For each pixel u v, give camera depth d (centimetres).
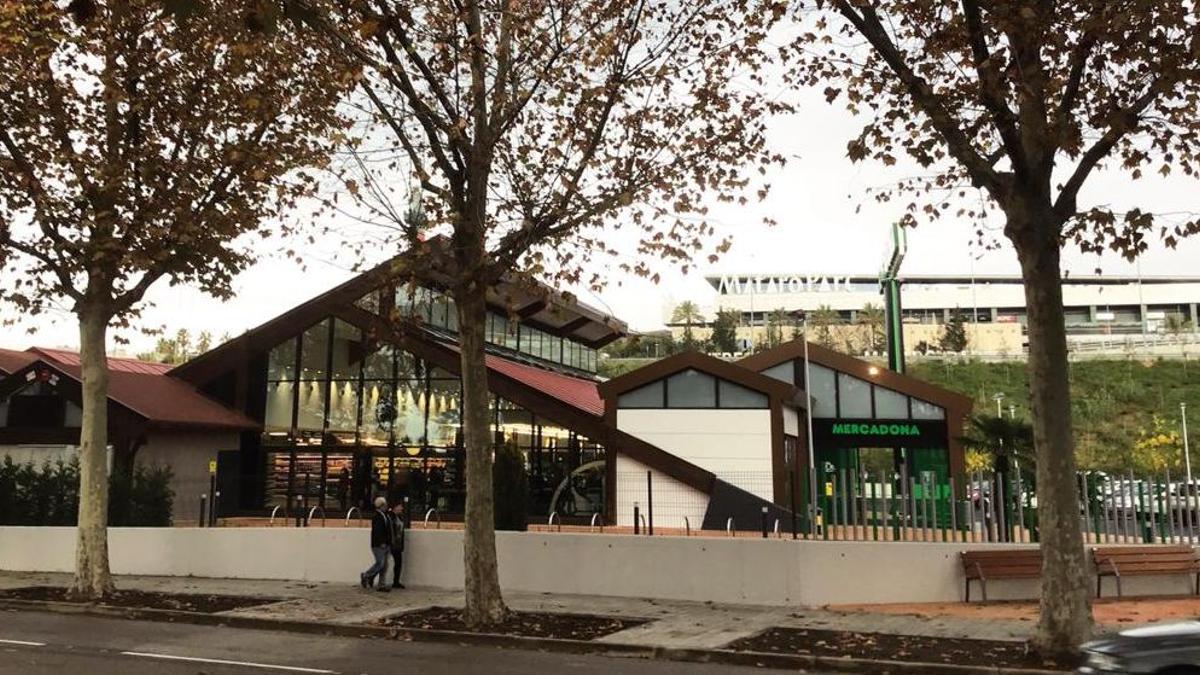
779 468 2688
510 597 1520
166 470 2370
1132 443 7962
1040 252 1006
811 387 3212
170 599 1519
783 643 1100
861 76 1166
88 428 1579
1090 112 1070
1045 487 995
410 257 1286
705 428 2759
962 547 1480
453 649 1137
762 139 1291
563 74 1250
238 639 1202
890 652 1029
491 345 3266
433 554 1666
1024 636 1102
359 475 2906
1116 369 10606
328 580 1747
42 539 1966
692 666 1022
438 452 2848
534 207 1301
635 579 1529
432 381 2906
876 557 1455
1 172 1462
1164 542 1571
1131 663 619
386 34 1121
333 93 1453
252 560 1809
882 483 1622
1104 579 1455
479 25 1266
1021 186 1013
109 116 1475
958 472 3066
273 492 2947
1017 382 10500
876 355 13000
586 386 3684
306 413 2981
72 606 1479
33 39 1290
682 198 1280
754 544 1465
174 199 1541
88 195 1463
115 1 1301
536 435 2728
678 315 14675
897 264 4609
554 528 2277
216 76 1475
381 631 1241
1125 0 915
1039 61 986
